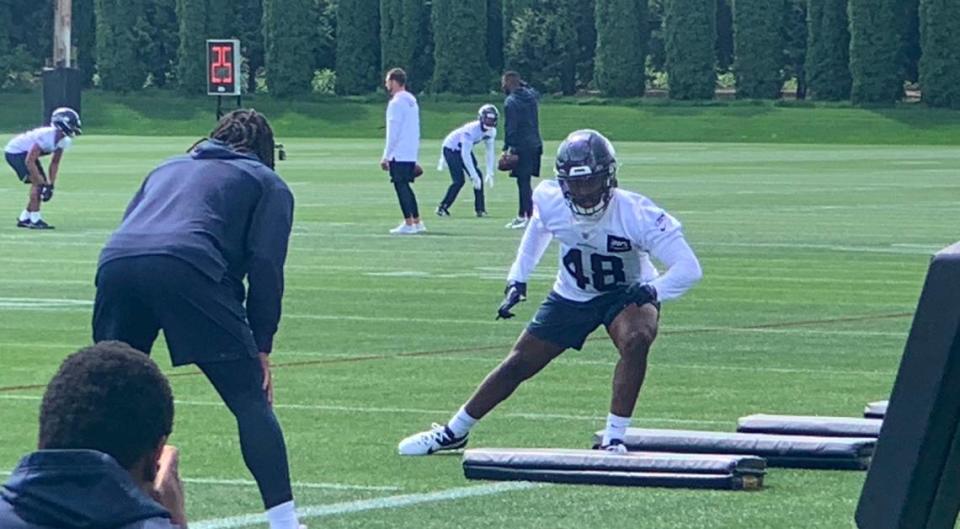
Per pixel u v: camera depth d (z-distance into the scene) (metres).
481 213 69.06
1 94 199.12
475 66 197.50
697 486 20.67
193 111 195.38
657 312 21.69
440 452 22.83
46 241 55.88
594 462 21.09
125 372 9.42
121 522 9.20
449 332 35.09
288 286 43.56
